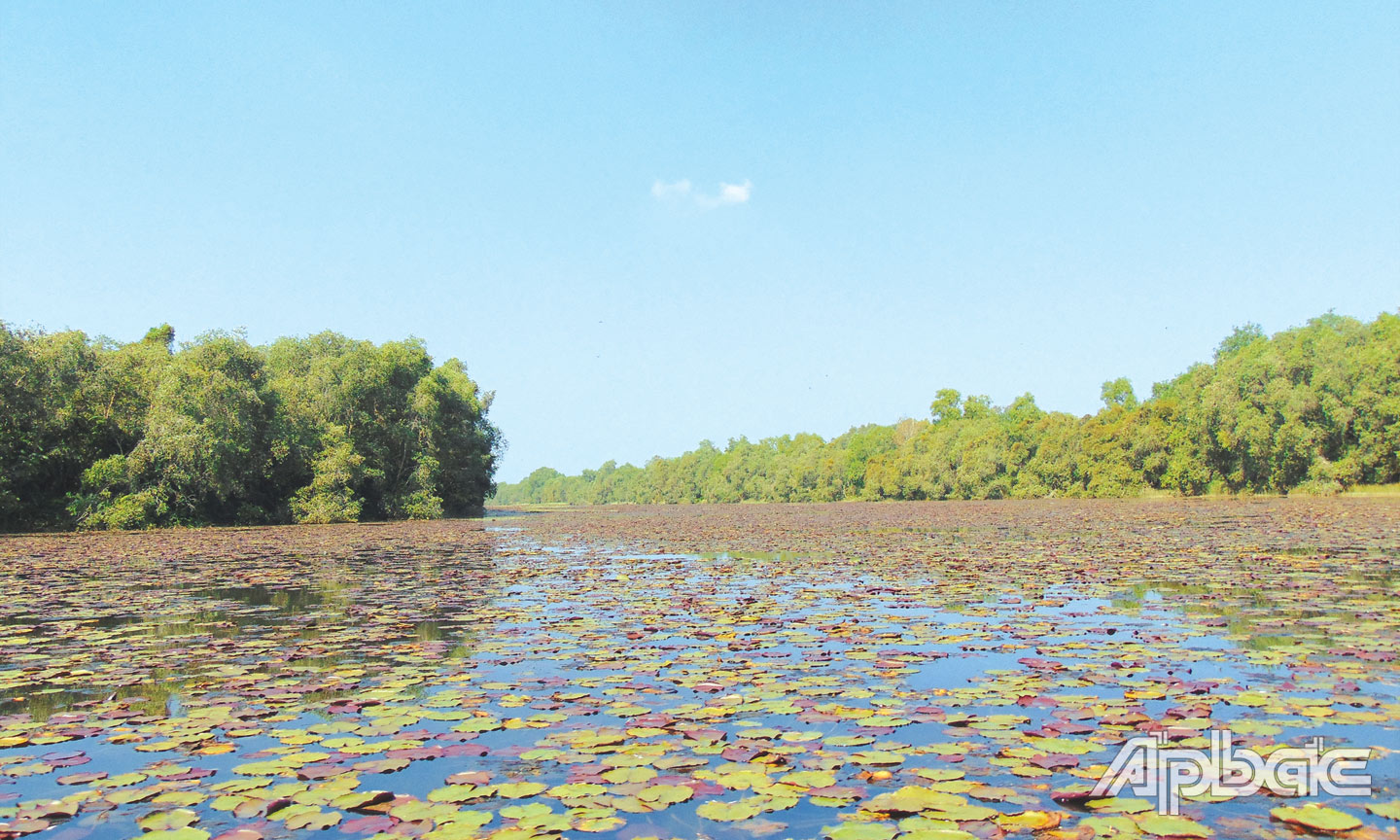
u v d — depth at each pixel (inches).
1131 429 2677.2
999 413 3895.2
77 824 156.2
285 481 1653.5
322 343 1872.5
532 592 511.8
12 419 1230.9
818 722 217.2
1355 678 251.0
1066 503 2426.2
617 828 150.0
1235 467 2317.9
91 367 1352.1
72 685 273.4
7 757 200.1
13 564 735.1
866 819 152.4
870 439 3993.6
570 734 209.6
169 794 170.2
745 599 462.6
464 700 245.4
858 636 340.2
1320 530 884.6
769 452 5310.0
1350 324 2174.0
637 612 419.2
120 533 1257.4
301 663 304.8
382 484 1854.1
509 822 152.9
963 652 302.7
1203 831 143.6
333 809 161.3
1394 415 1937.7
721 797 164.4
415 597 494.3
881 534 1087.0
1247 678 253.0
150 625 397.4
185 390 1364.4
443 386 2030.0
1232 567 556.1
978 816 150.5
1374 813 151.9
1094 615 376.2
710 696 245.9
